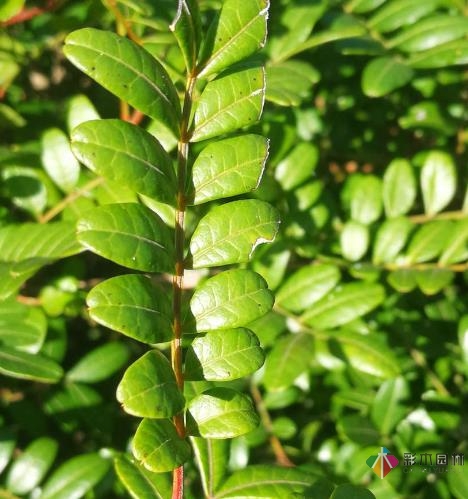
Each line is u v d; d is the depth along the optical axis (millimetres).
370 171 559
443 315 476
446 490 416
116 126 265
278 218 274
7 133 490
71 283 436
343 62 524
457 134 537
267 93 412
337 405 457
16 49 486
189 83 275
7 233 411
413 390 450
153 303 262
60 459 462
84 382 435
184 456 255
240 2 276
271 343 421
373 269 442
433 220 459
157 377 252
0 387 462
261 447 440
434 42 451
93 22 472
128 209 266
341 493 289
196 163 274
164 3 454
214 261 271
